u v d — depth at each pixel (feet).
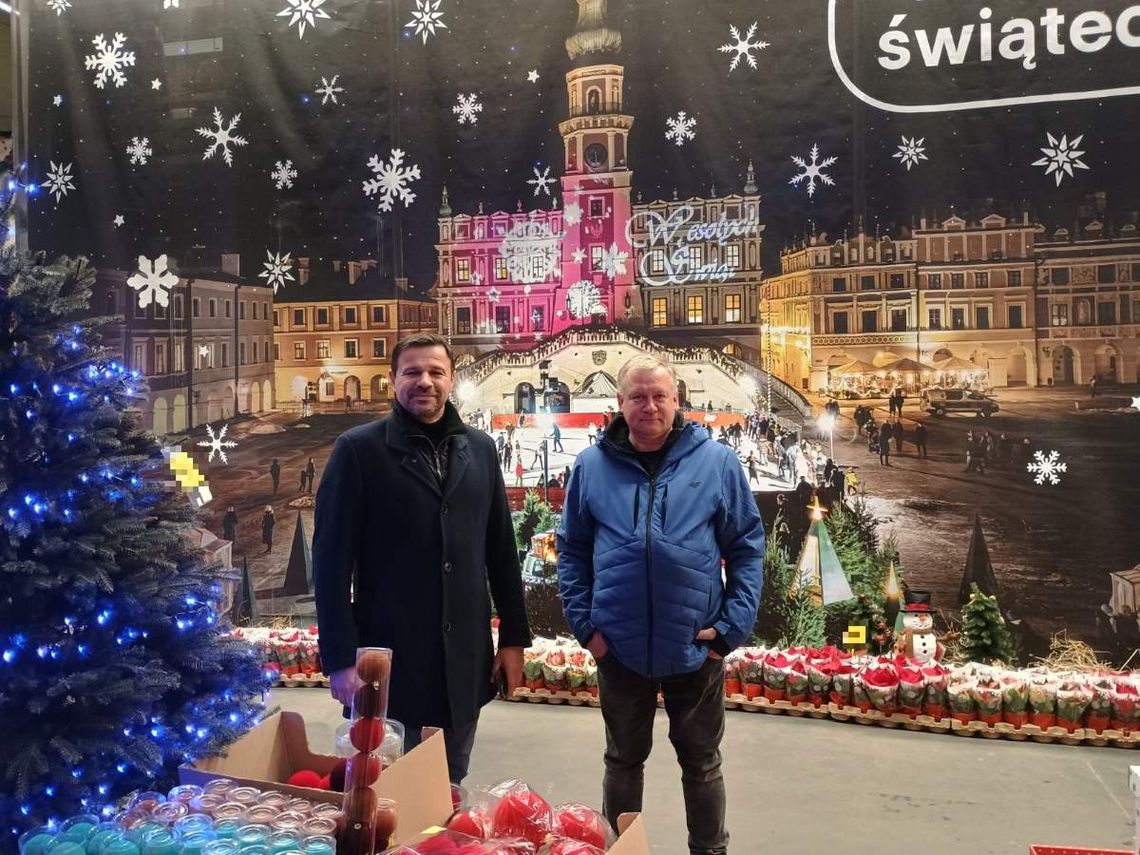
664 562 7.77
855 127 13.84
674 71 14.35
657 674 7.75
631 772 8.13
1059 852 6.82
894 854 8.82
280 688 14.58
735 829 9.37
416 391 7.68
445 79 15.15
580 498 8.50
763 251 14.23
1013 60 13.35
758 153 14.15
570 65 14.70
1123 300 13.16
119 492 6.74
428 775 5.55
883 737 12.09
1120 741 11.67
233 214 15.99
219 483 16.16
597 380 14.90
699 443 8.33
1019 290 13.48
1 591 6.13
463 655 7.61
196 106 16.05
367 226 15.57
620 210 14.67
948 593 13.73
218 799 5.52
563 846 4.73
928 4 13.55
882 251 13.84
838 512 14.10
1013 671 12.55
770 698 13.05
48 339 6.53
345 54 15.48
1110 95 13.10
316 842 4.82
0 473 6.10
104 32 16.30
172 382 16.29
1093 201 13.21
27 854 4.98
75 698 6.18
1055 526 13.39
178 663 7.06
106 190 16.38
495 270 15.16
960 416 13.70
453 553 7.61
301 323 15.87
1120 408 13.17
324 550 7.46
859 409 14.02
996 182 13.50
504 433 15.23
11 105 17.84
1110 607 13.17
